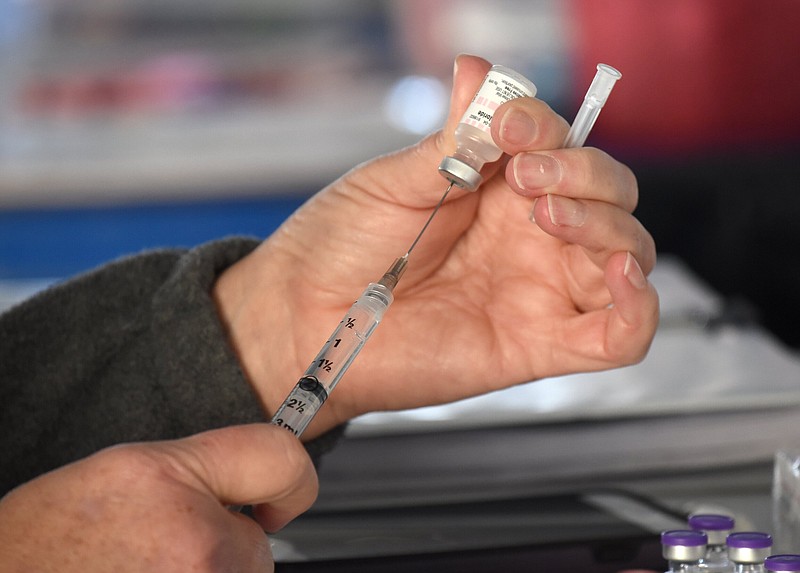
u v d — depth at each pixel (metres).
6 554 0.86
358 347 0.96
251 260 1.03
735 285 1.70
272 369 1.01
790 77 1.76
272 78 2.91
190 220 2.29
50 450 1.01
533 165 0.95
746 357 1.17
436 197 1.00
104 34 2.96
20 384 1.01
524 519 1.02
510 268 1.01
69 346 1.01
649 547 0.98
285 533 1.01
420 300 1.01
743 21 1.72
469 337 1.01
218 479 0.87
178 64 2.95
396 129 2.58
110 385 1.01
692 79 1.78
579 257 1.00
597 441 1.08
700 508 1.02
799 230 1.67
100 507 0.86
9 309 1.02
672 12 1.74
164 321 1.00
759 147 1.79
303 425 0.92
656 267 1.54
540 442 1.08
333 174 2.30
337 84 2.91
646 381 1.13
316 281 1.01
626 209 0.97
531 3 2.73
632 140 1.85
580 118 0.97
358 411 1.01
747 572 0.91
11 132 2.65
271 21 2.99
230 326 1.02
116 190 2.27
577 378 1.14
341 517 1.03
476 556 0.98
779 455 0.98
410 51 2.95
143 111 2.81
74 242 2.28
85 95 2.86
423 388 1.01
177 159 2.35
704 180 1.70
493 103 0.96
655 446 1.07
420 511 1.04
